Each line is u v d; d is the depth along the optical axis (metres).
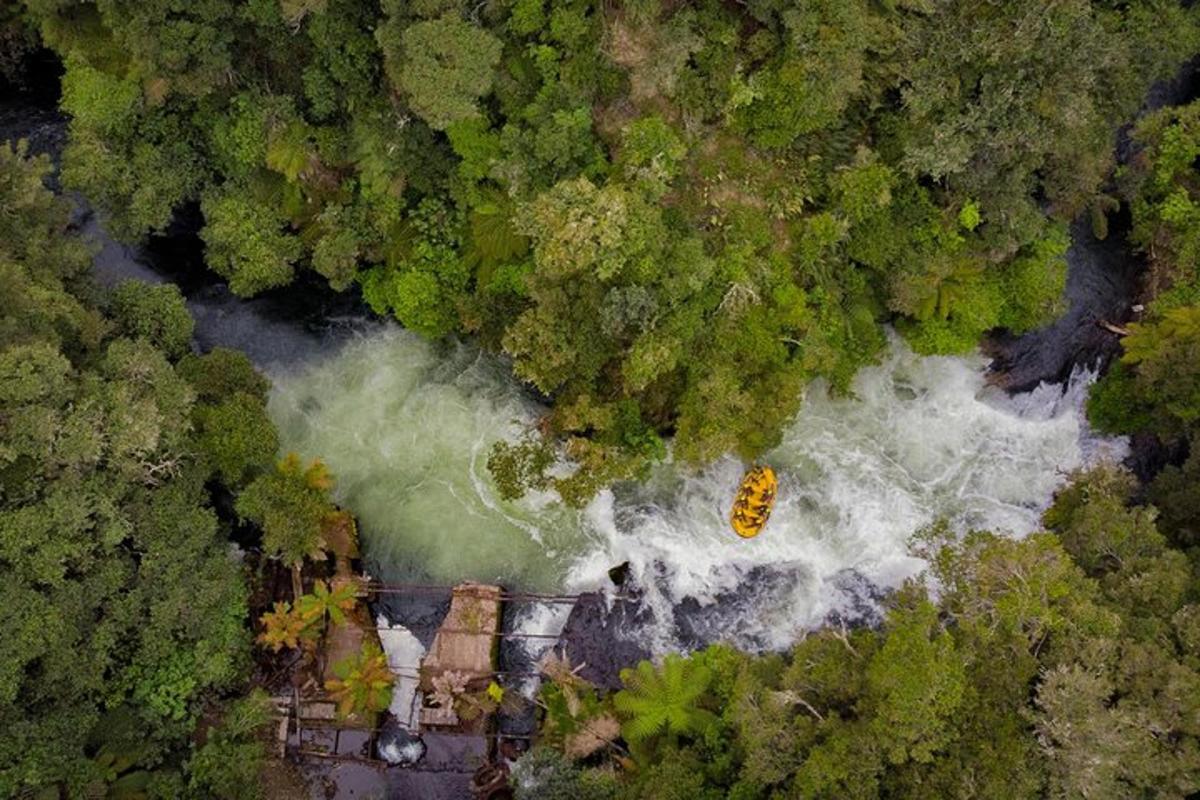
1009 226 27.28
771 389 26.17
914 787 19.58
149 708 23.94
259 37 27.33
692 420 26.30
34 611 20.83
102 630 22.50
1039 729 19.95
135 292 26.62
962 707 20.22
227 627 25.66
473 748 26.39
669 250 25.28
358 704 25.67
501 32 25.89
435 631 27.39
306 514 25.88
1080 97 24.72
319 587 26.14
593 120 27.20
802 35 24.66
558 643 27.33
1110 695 20.61
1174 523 25.31
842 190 27.03
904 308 27.83
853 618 27.39
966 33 25.19
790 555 28.17
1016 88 25.00
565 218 23.94
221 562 24.81
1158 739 19.73
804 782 20.20
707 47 25.97
